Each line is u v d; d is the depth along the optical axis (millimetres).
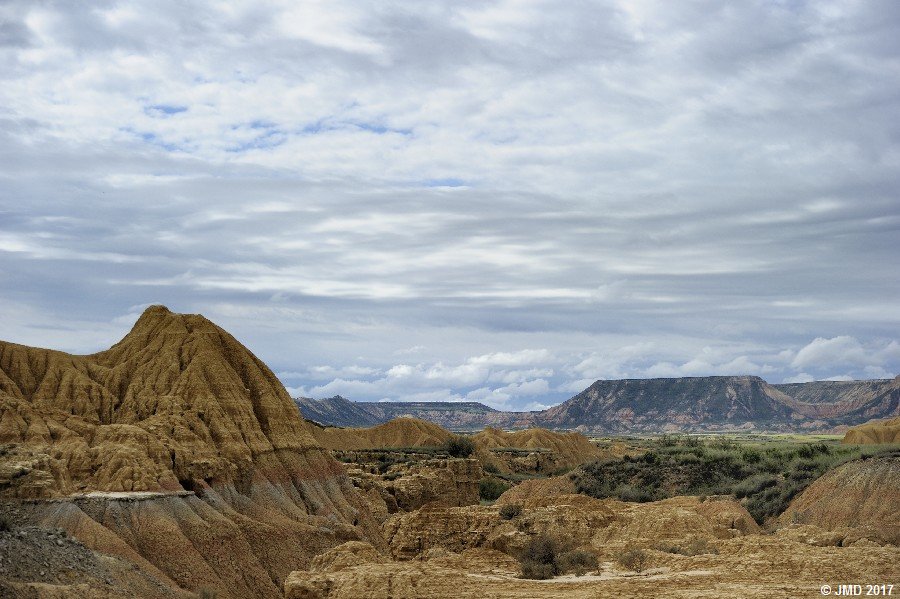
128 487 99875
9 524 82375
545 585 67188
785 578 68875
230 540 99062
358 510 128500
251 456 118250
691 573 71812
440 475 172875
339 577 63938
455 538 105188
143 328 133375
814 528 90312
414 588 64375
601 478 185000
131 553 88938
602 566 82312
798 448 196500
